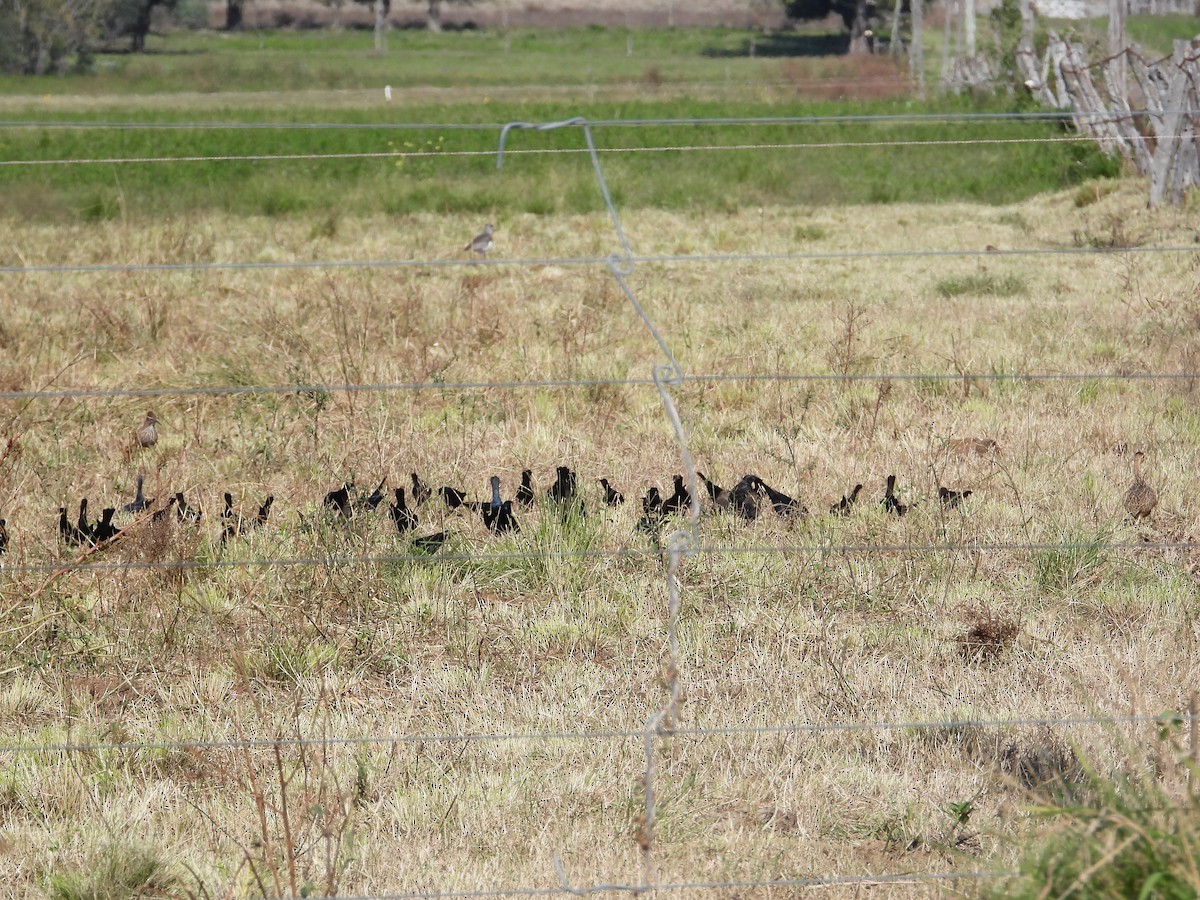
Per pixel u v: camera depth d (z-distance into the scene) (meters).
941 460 29.50
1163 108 62.03
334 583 23.17
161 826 16.91
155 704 20.23
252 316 43.78
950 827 16.50
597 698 20.17
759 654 21.27
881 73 199.88
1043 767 17.30
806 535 25.44
